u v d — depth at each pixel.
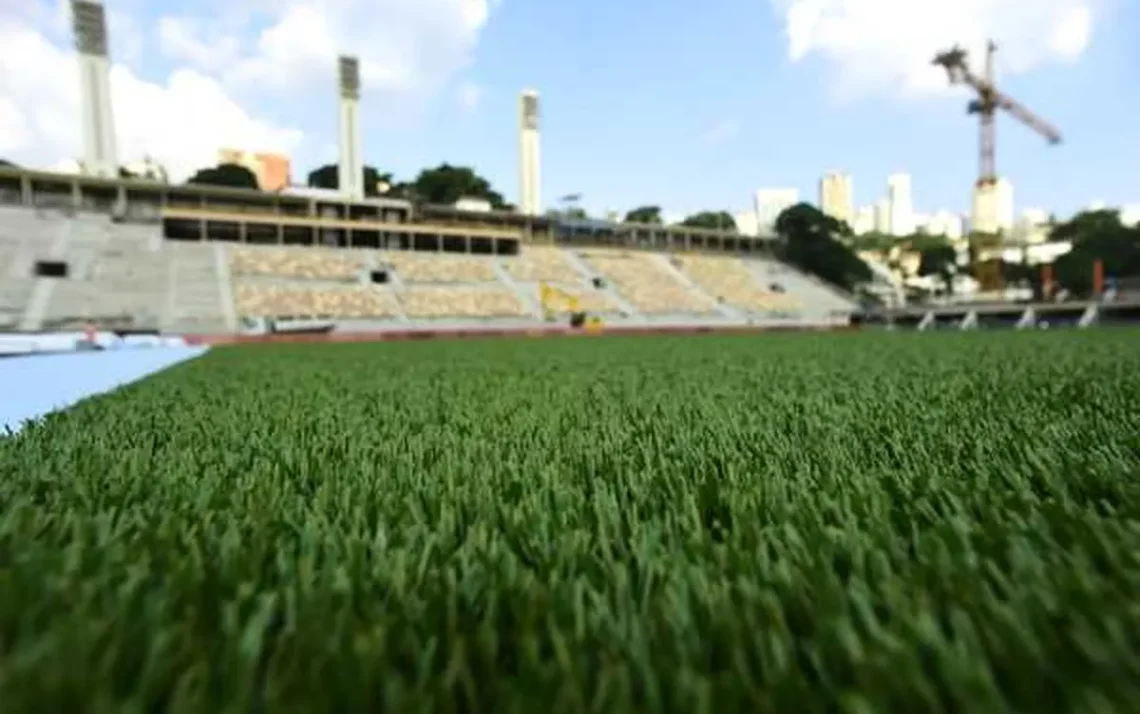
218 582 1.11
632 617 0.99
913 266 71.56
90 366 10.04
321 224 43.91
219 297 35.75
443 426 3.26
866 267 65.88
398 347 22.03
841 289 63.78
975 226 71.69
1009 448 2.24
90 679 0.77
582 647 0.91
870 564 1.18
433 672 0.90
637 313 47.22
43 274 33.16
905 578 1.10
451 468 2.09
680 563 1.16
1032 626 0.93
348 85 46.97
